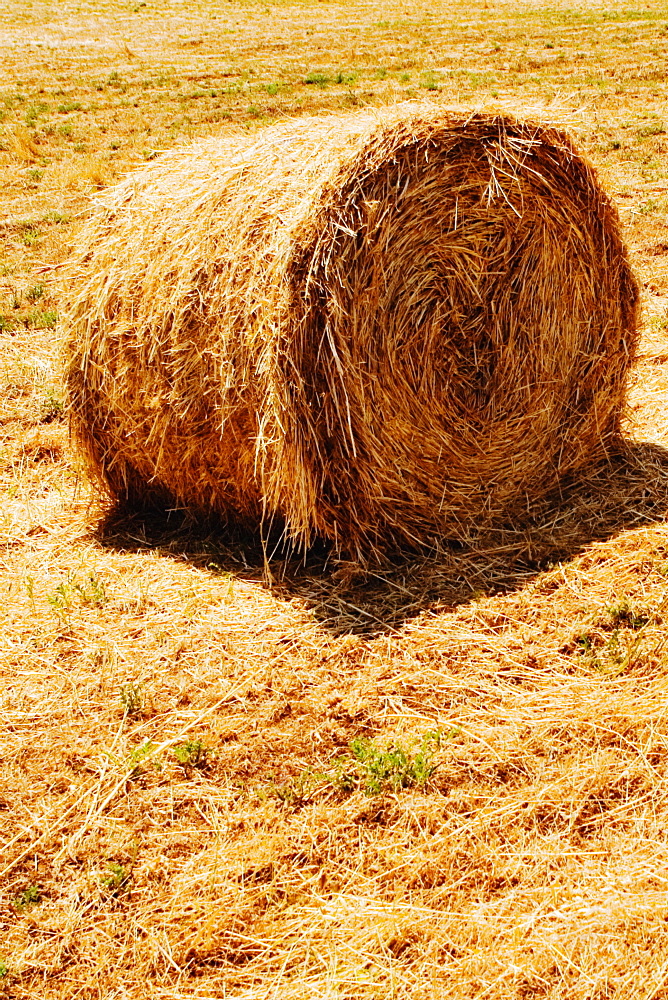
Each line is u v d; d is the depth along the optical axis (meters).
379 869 3.18
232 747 3.74
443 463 4.94
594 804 3.38
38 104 16.62
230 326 4.50
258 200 4.54
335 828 3.33
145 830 3.39
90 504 5.69
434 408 4.81
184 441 4.95
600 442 5.54
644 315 7.44
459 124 4.50
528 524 5.17
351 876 3.16
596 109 13.76
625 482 5.45
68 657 4.32
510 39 20.92
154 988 2.85
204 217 4.71
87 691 4.09
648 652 4.07
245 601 4.66
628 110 13.68
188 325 4.67
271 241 4.37
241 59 20.39
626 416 5.77
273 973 2.86
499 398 5.05
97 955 2.95
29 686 4.14
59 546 5.27
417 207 4.49
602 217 5.09
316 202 4.28
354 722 3.84
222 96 16.52
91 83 18.36
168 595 4.74
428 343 4.70
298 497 4.57
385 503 4.82
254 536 5.23
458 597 4.59
